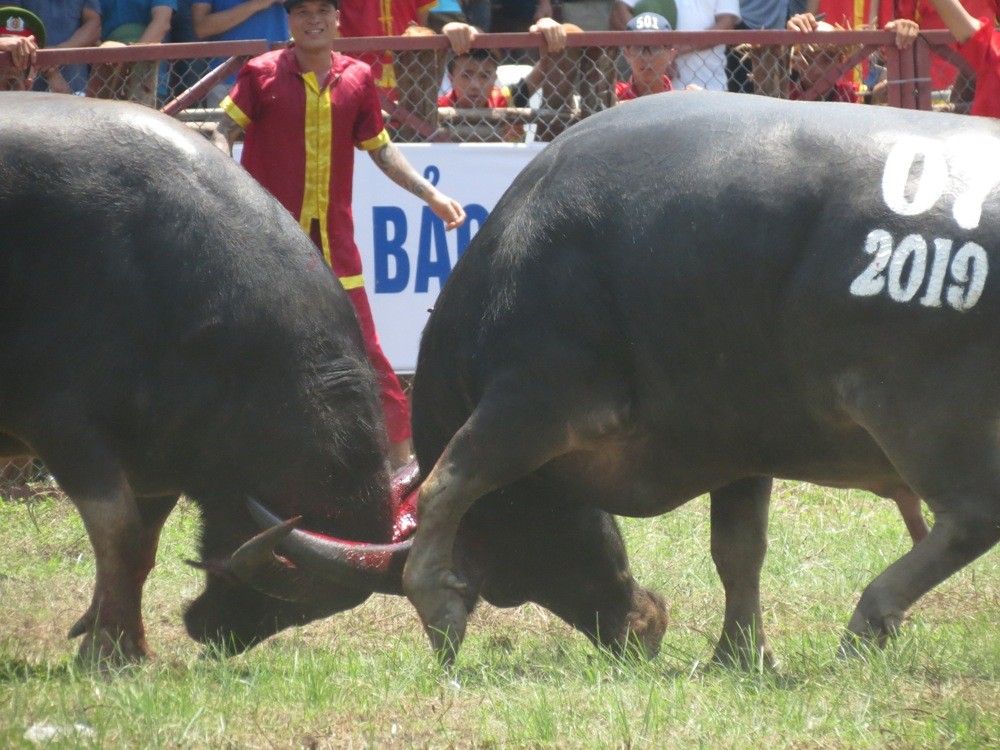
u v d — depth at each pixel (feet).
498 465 59.11
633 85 101.96
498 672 57.52
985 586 70.74
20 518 89.61
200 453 59.36
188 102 97.60
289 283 59.62
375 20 111.45
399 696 52.44
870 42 101.40
